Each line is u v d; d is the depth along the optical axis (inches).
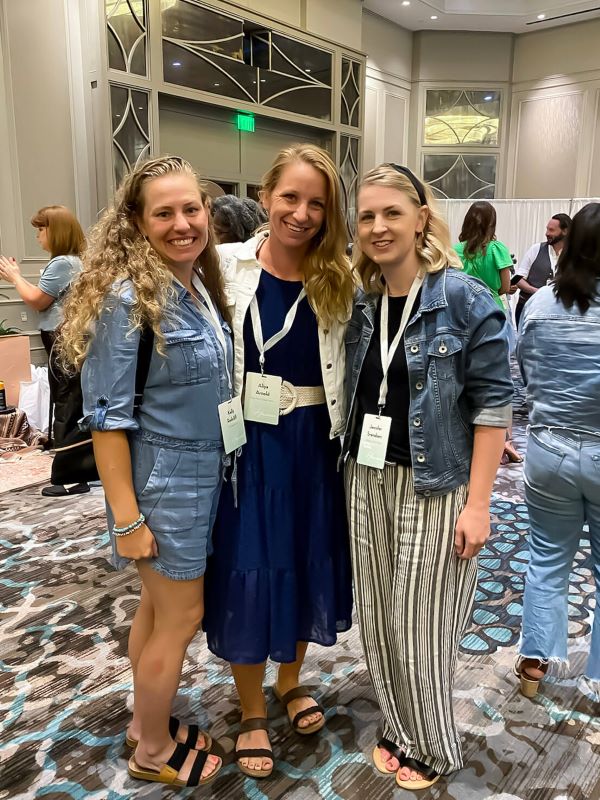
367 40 321.4
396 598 62.6
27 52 183.8
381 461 60.7
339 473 67.2
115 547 59.0
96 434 54.1
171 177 54.3
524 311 74.2
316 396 64.2
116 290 52.9
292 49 249.4
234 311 62.7
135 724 69.2
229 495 62.9
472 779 65.8
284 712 76.1
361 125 289.6
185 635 60.8
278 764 68.2
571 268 67.6
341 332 64.1
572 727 73.7
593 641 75.6
